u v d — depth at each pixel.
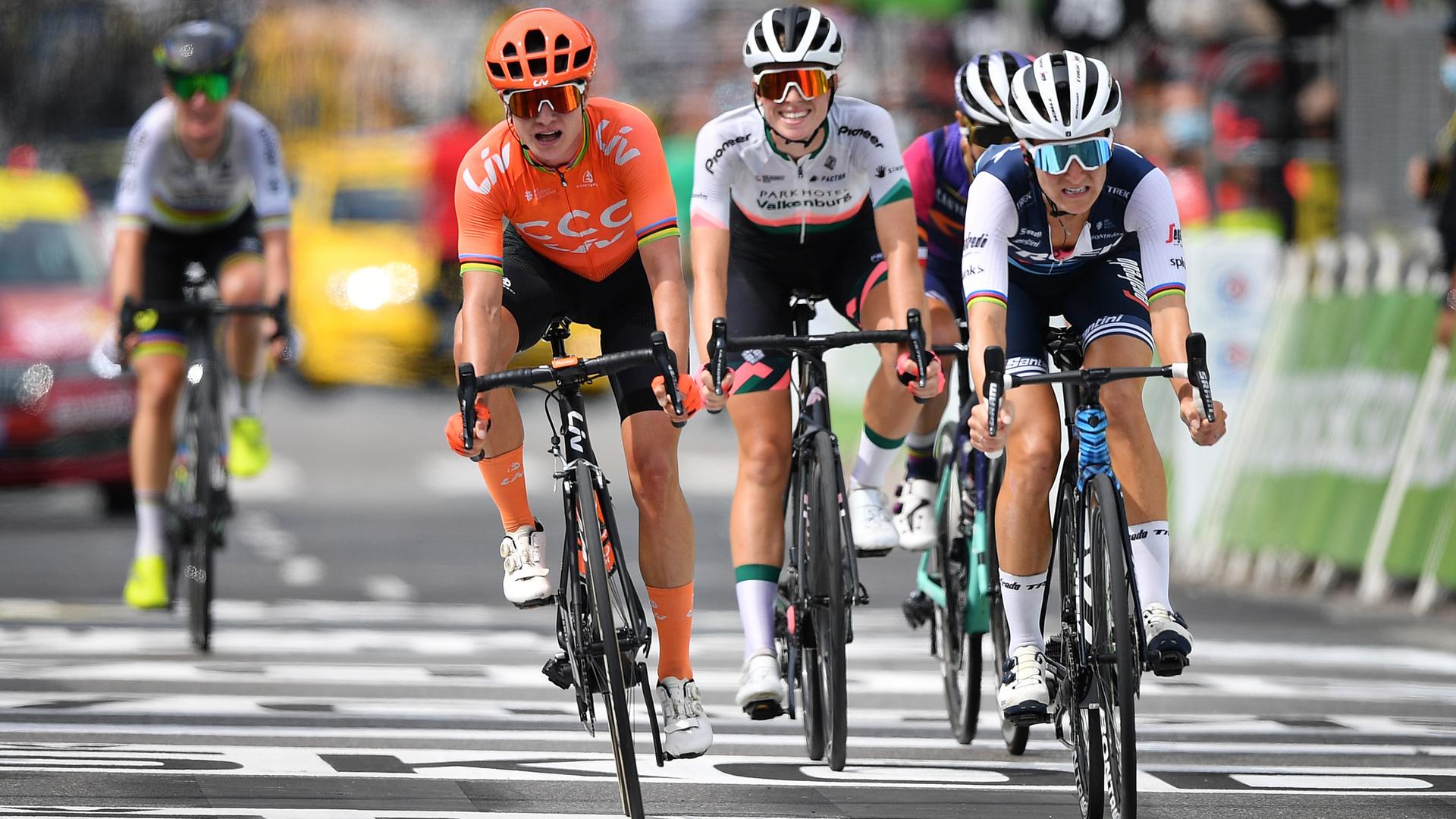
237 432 27.72
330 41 92.06
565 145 16.59
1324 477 34.62
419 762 18.39
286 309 25.81
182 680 22.94
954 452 20.50
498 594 32.25
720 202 19.00
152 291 27.50
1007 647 18.88
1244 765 18.98
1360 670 25.45
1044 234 17.02
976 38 64.12
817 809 16.83
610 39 91.69
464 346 16.78
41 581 32.53
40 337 39.62
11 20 90.69
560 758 18.78
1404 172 43.69
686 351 16.78
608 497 16.58
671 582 17.31
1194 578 36.75
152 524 26.73
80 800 16.41
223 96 26.42
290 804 16.45
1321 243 36.84
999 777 18.38
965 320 20.86
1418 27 43.38
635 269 18.17
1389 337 33.62
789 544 19.31
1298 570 35.47
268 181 27.12
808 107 18.30
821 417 18.86
